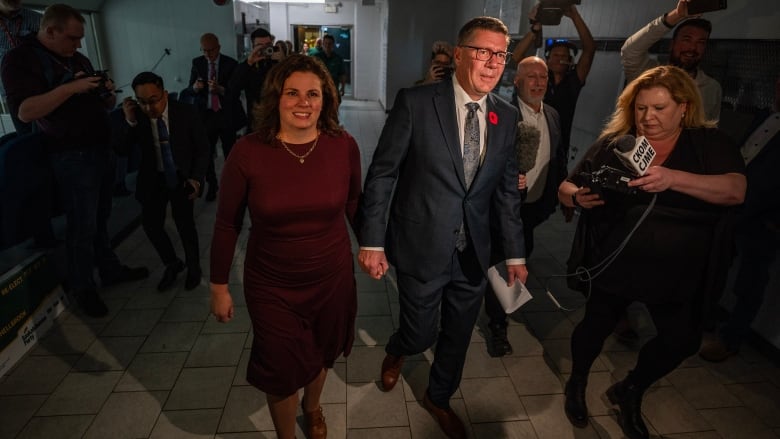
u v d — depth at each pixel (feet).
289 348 5.27
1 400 7.06
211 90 16.10
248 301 5.41
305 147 4.97
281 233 5.01
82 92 8.13
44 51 8.07
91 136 8.65
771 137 7.50
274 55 15.05
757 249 7.69
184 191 9.45
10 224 9.48
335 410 7.04
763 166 7.52
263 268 5.21
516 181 6.04
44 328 8.57
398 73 34.24
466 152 5.49
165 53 22.99
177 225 9.79
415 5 32.73
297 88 4.63
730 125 9.40
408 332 6.27
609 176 5.44
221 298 5.39
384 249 5.84
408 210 5.65
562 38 16.99
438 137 5.33
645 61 9.57
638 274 5.86
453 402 7.30
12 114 10.64
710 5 7.87
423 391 7.45
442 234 5.53
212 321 9.15
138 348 8.30
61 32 8.00
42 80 8.04
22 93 7.89
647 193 5.59
